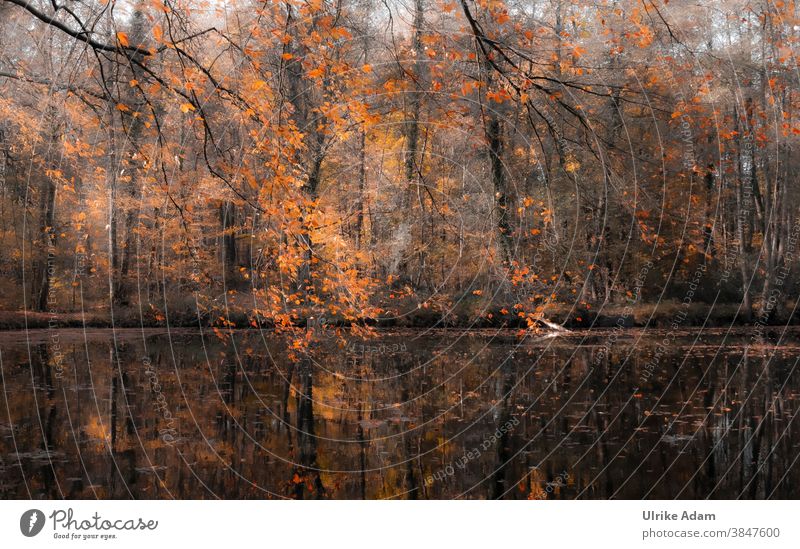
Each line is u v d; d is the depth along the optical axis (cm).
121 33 566
